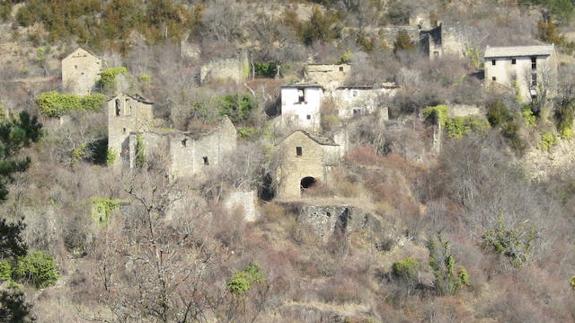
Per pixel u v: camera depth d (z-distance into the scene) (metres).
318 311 126.44
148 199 119.75
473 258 147.75
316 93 189.00
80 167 166.88
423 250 152.25
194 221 124.56
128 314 69.50
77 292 122.31
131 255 72.62
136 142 165.25
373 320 126.44
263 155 163.50
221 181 156.25
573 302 141.12
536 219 163.62
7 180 68.31
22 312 68.69
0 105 185.38
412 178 176.00
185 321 67.81
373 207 158.88
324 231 152.25
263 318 115.88
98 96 193.62
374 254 148.50
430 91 196.12
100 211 143.62
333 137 176.12
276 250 144.38
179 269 71.88
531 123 195.00
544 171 188.38
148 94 199.00
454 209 169.38
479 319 133.25
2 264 123.75
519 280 145.75
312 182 164.38
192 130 172.88
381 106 193.25
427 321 130.62
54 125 184.62
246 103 189.50
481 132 189.25
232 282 116.44
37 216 138.00
